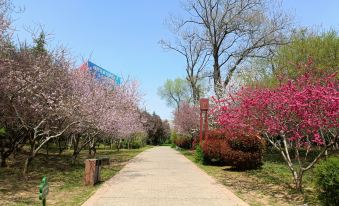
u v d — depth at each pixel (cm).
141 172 1562
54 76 1430
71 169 1642
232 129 1103
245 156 1570
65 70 1512
